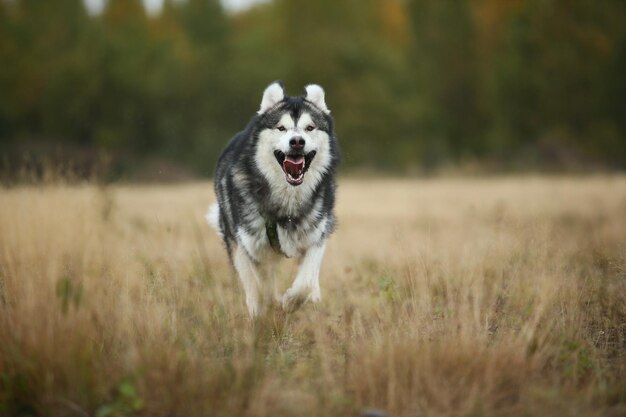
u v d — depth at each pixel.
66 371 5.14
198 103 49.97
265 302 7.22
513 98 49.03
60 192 10.00
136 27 50.91
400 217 16.02
